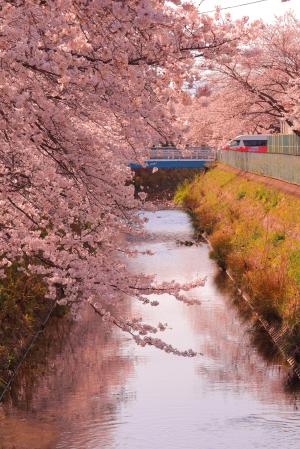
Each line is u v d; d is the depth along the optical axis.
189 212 61.47
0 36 9.10
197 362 20.55
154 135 11.04
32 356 20.30
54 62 9.27
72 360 20.30
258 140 74.31
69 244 12.69
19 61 9.34
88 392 17.86
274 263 26.80
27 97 9.40
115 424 15.80
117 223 13.83
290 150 48.50
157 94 10.27
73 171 11.82
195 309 26.92
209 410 16.73
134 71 9.70
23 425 15.70
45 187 12.05
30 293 22.58
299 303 21.33
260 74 47.53
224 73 45.81
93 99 10.32
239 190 50.16
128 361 20.52
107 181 11.88
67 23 9.68
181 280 32.19
